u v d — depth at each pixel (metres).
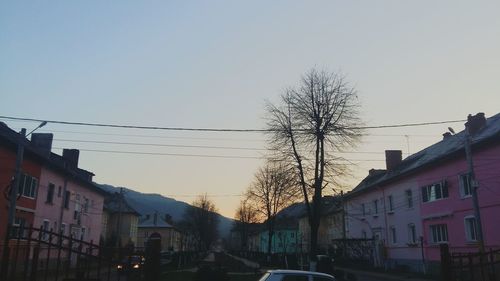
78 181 46.75
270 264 60.66
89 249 14.26
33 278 13.43
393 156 54.28
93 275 28.64
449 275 17.95
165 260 59.47
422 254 39.66
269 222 72.56
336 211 57.50
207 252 121.88
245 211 101.06
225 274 27.50
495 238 29.30
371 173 61.75
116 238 59.47
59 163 40.72
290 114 39.44
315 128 38.59
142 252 14.80
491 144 29.89
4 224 28.98
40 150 38.34
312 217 38.22
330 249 60.38
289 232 112.00
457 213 34.19
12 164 29.91
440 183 37.03
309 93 39.28
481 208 31.02
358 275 39.72
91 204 53.06
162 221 115.06
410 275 37.66
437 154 39.94
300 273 14.70
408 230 43.09
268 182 70.88
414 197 41.88
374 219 52.78
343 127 38.16
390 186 48.03
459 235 33.81
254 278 33.84
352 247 53.25
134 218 85.62
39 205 35.66
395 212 46.44
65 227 43.25
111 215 80.50
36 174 34.91
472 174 26.28
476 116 36.84
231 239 169.62
